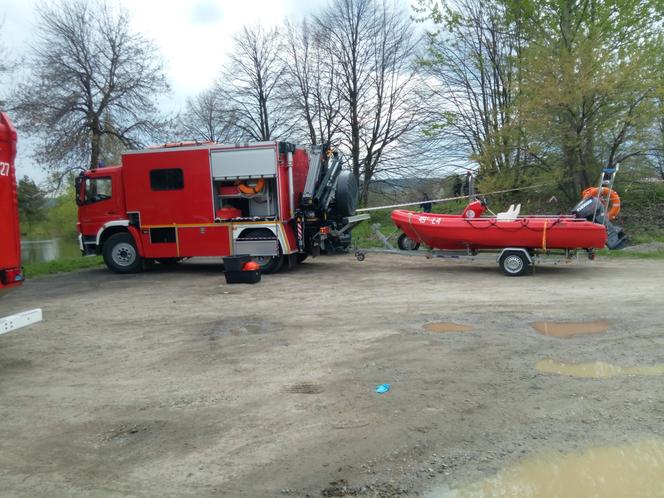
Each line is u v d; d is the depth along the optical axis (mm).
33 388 5121
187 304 9078
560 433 3717
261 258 12703
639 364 5090
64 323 7906
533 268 11211
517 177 20375
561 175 18453
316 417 4152
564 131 17547
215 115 30031
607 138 18000
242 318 7812
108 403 4656
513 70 20672
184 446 3762
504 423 3908
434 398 4430
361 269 13078
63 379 5363
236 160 12336
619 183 19469
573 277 10633
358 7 26203
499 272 11820
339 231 13219
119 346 6535
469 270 12297
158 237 13023
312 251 13109
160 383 5129
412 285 10281
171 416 4305
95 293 10688
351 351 5895
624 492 3008
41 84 19812
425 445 3619
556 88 16625
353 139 27500
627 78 16047
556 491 3035
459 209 23562
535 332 6402
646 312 7160
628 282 9734
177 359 5895
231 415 4270
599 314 7180
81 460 3617
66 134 19969
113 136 21766
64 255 21875
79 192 13695
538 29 19031
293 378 5094
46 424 4250
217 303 9070
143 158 12906
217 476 3338
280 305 8688
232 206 12914
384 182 28484
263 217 12375
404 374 5055
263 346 6266
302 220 12750
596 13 18078
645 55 16141
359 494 3080
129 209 13133
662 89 15641
